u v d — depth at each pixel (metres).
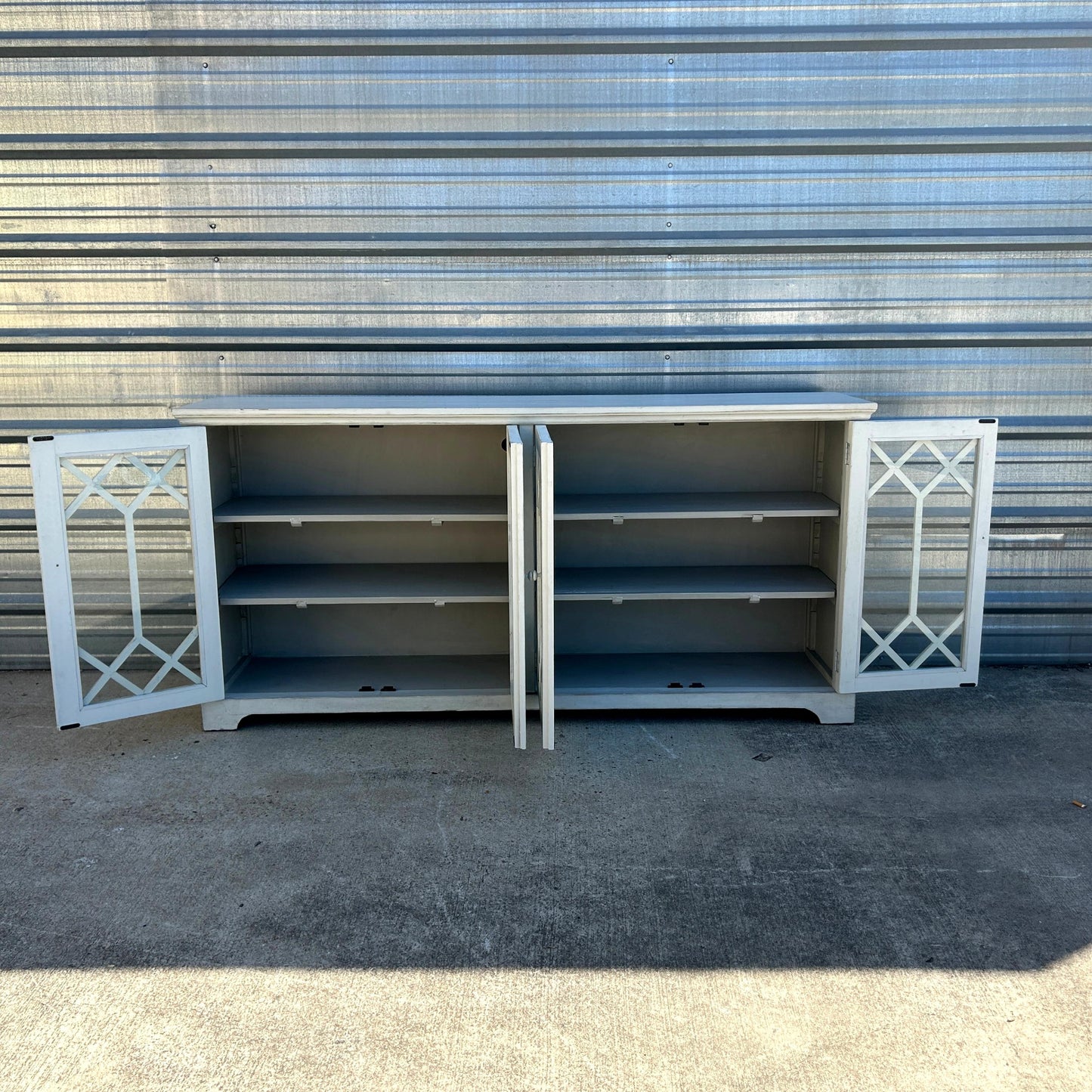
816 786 3.47
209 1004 2.38
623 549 4.33
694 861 2.98
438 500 4.13
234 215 4.25
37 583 4.55
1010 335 4.33
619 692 3.95
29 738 3.88
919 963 2.52
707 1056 2.21
